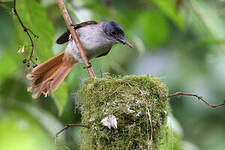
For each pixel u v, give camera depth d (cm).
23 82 1209
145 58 1336
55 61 986
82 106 818
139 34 1291
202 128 1304
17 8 927
